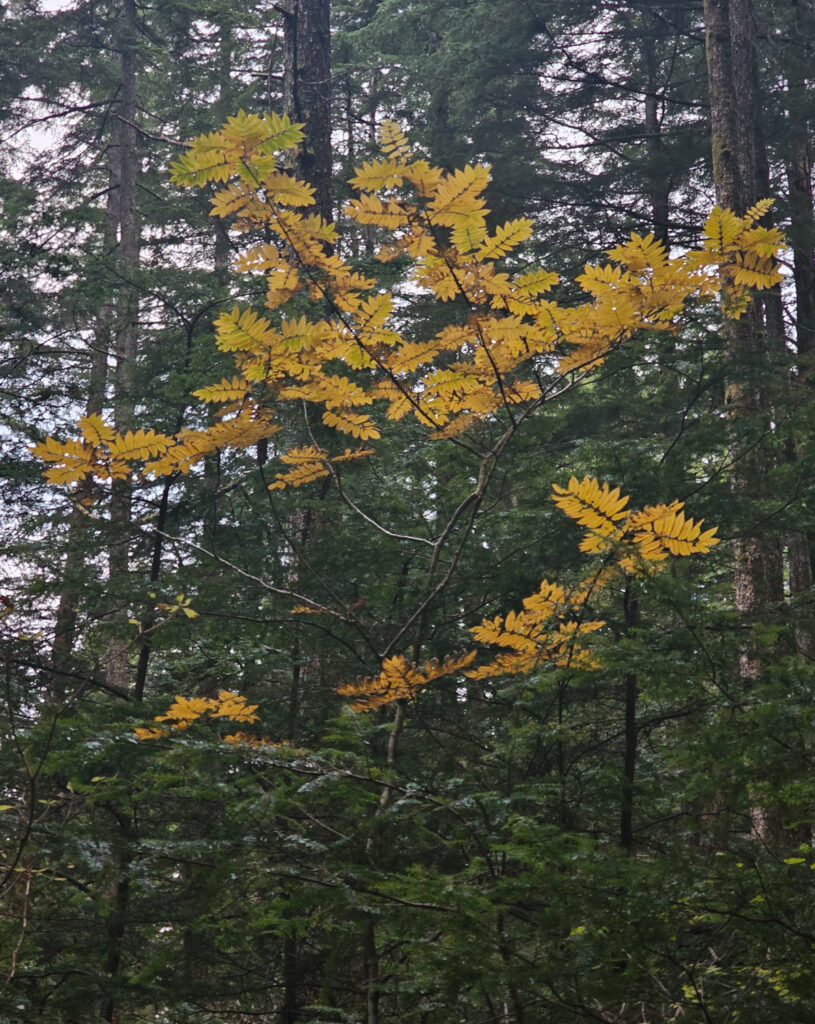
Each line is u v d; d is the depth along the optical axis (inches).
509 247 126.6
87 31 730.8
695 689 147.3
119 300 414.9
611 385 406.0
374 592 269.1
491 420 290.4
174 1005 200.4
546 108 634.2
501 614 277.1
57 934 218.4
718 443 295.6
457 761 217.6
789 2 569.6
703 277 127.1
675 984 143.2
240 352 138.9
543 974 125.6
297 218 126.2
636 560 131.1
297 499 301.3
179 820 237.3
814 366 410.9
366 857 140.3
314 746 267.0
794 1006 125.0
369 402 145.9
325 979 145.9
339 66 790.5
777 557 383.2
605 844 184.2
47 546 305.9
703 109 636.1
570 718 235.9
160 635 277.4
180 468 137.5
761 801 133.8
